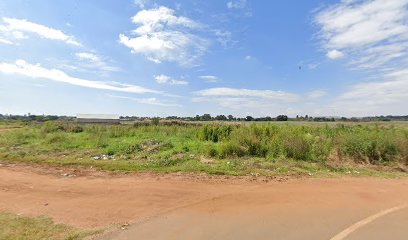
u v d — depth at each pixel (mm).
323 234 4453
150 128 24750
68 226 4973
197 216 5355
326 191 7012
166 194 6871
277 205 5934
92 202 6344
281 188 7340
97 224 5062
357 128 16953
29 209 5898
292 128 15984
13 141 18094
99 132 21828
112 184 7910
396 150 11539
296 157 11469
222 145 12672
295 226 4785
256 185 7672
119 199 6543
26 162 11289
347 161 11297
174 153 13008
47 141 17156
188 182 8023
